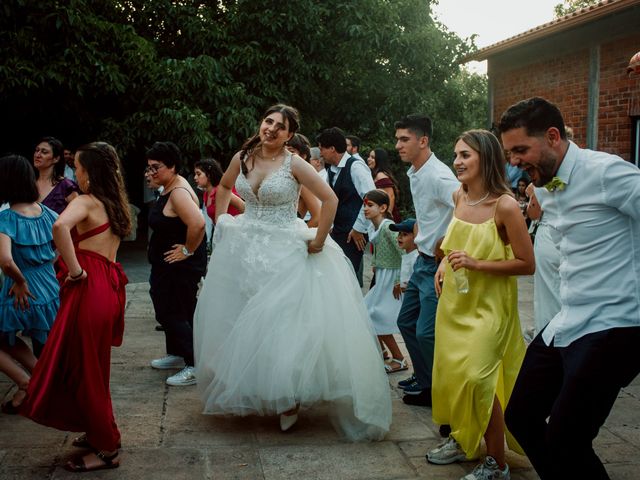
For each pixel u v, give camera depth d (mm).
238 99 10859
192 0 11594
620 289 2459
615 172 2395
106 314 3182
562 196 2520
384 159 6457
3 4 9195
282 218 3848
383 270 4969
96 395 3162
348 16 11578
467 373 3119
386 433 3793
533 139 2465
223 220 4008
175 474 3234
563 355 2561
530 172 2553
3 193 3957
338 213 5758
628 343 2439
